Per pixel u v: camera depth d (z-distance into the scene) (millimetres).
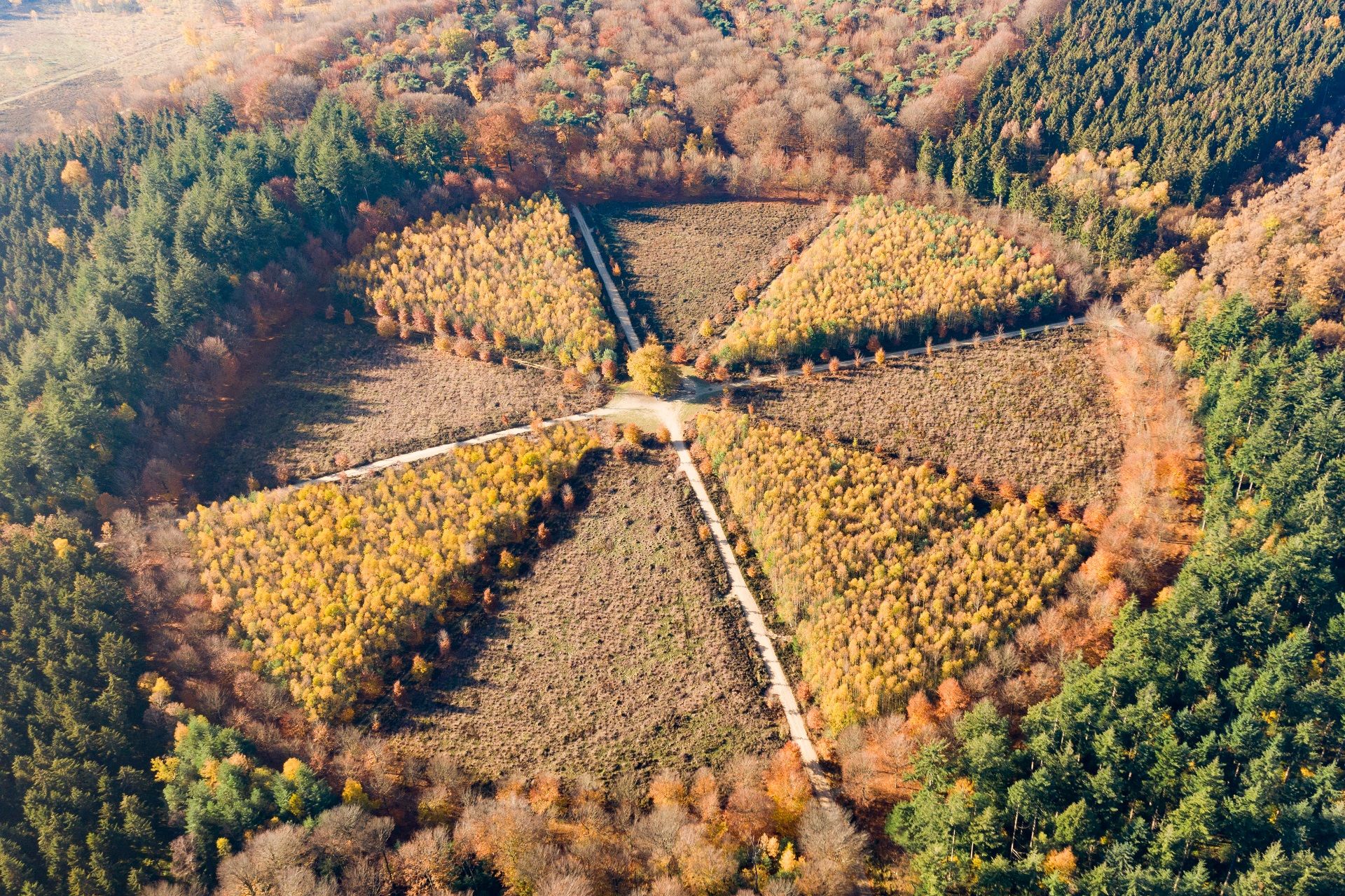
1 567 115625
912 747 95125
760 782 96062
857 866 90750
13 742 99438
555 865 89438
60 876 89500
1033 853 82812
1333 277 136750
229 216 159000
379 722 105812
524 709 106250
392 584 115750
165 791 96000
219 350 146125
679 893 86375
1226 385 125125
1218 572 103062
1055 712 93125
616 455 133000
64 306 152000
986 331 150000
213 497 132750
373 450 136250
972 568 112938
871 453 130750
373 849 91188
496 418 139625
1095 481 125375
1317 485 109875
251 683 107250
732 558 120125
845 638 106312
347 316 156625
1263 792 83438
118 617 114625
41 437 127125
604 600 116438
